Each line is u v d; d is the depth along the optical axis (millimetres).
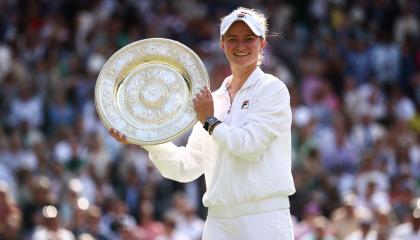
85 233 35344
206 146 17984
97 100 17875
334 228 37219
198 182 42812
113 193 42750
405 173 43250
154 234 38406
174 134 17688
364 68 59125
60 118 49938
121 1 60375
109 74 17984
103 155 44344
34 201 37562
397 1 64062
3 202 34844
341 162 47781
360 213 37812
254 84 17594
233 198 17250
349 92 54688
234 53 17531
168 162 18250
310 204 40906
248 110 17469
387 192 42906
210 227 17578
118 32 57969
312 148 45688
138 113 17891
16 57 55219
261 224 17188
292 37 60062
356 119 53188
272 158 17328
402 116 54750
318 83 55156
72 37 57812
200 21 59438
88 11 59750
